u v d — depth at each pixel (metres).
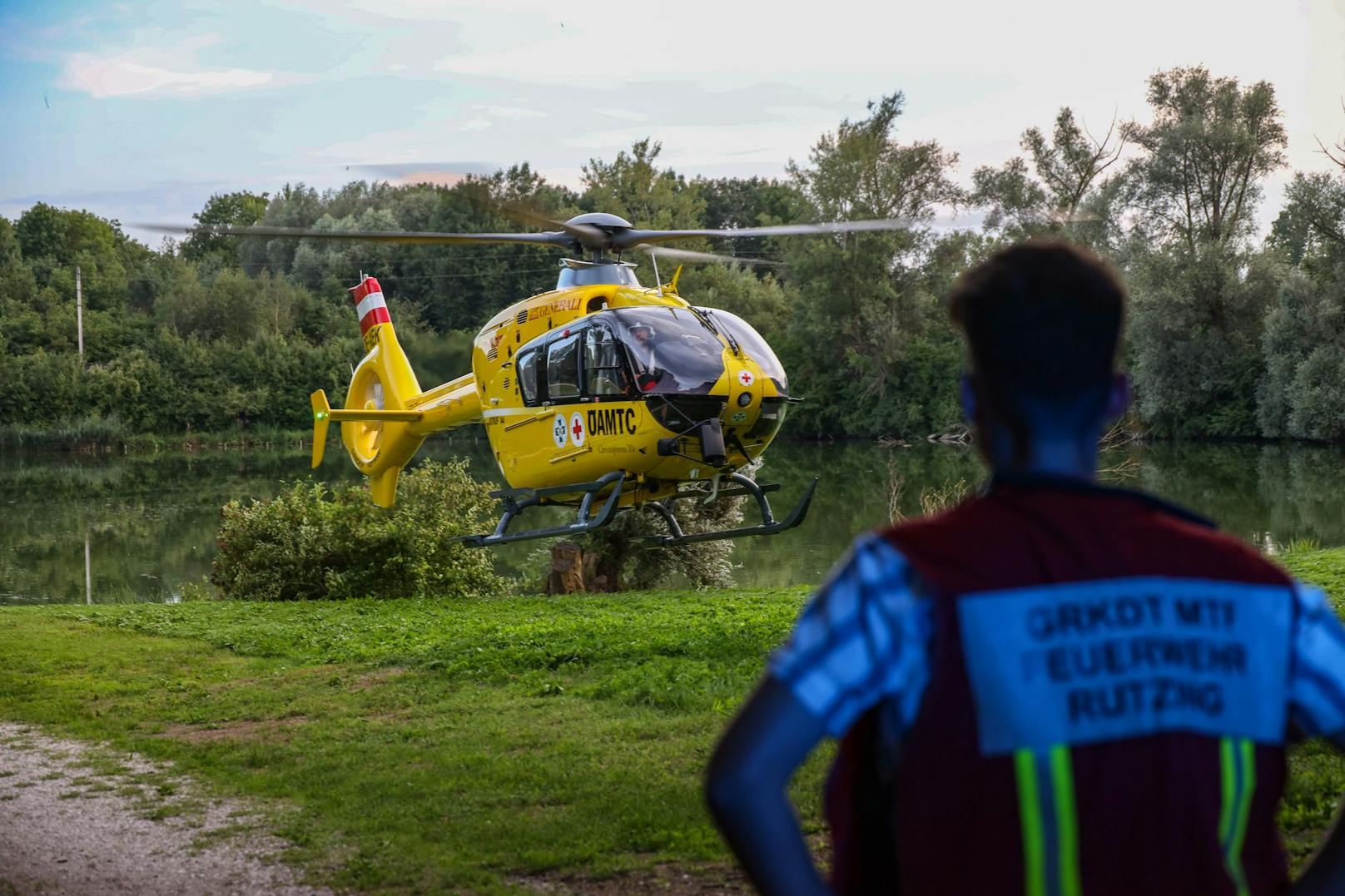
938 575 1.44
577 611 15.78
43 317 71.88
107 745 9.12
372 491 18.55
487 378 13.88
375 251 71.75
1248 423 45.66
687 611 14.95
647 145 67.31
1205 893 1.40
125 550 30.89
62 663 12.98
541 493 13.20
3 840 6.69
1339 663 1.48
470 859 6.01
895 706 1.45
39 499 42.56
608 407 11.85
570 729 8.79
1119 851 1.39
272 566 19.20
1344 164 42.19
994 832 1.40
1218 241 46.50
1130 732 1.40
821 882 1.39
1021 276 1.58
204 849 6.44
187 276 74.62
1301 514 29.16
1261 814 1.46
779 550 26.81
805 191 57.03
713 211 97.38
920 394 55.03
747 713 1.44
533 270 68.69
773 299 63.66
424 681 11.12
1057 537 1.47
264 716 10.04
